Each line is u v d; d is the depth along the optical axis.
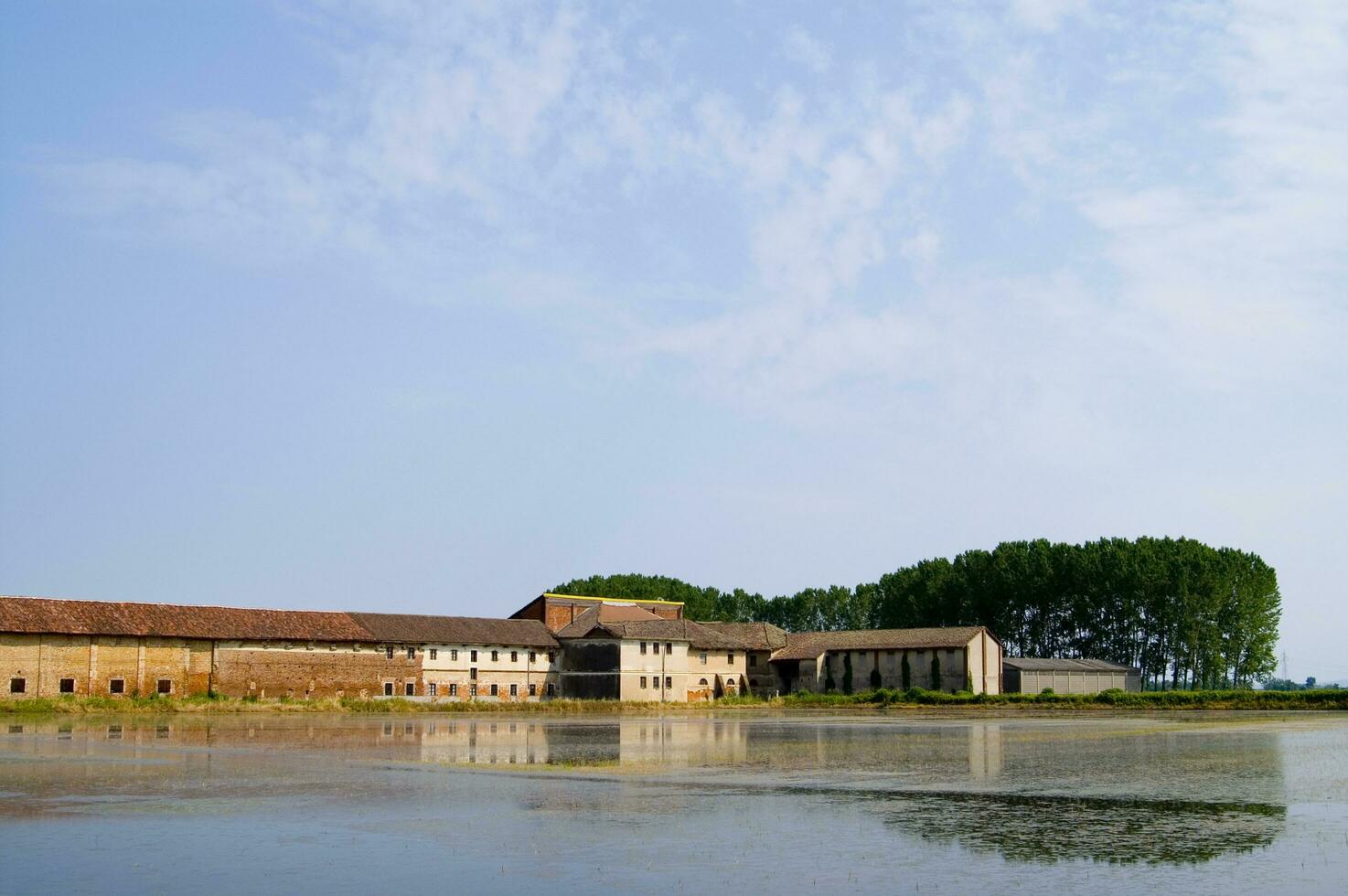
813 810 40.31
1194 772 54.09
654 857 31.92
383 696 136.75
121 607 122.19
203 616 126.94
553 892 27.88
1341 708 138.25
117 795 43.53
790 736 80.25
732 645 165.62
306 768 53.75
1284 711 132.25
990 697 146.75
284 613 134.50
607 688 151.12
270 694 127.81
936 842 34.09
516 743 70.81
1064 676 170.62
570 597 175.00
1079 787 47.41
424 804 41.53
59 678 114.44
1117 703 144.75
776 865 30.83
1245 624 186.50
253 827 36.53
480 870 30.17
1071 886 28.44
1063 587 192.12
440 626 145.62
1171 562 186.25
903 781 49.59
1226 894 27.56
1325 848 33.22
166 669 121.44
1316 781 50.16
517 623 154.88
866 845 33.62
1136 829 36.44
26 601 116.38
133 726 87.00
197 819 37.91
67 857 31.81
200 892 27.86
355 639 134.38
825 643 171.12
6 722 90.50
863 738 78.44
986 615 199.50
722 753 63.84
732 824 37.25
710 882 28.89
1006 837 34.84
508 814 39.22
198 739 73.00
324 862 31.16
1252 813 40.06
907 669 163.00
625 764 56.69
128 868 30.44
